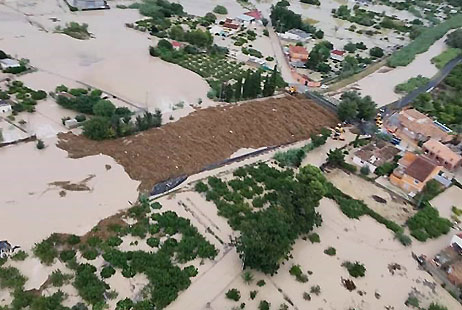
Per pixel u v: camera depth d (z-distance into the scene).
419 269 60.28
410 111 92.69
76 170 69.06
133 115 84.44
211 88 99.25
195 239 59.44
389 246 63.25
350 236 64.00
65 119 80.44
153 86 97.44
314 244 61.78
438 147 81.75
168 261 55.78
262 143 81.69
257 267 55.09
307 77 110.56
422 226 66.69
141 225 60.75
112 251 56.09
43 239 56.81
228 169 74.19
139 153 74.06
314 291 55.03
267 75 103.19
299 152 77.44
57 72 98.38
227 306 51.75
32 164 69.00
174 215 62.94
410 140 87.88
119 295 51.22
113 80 97.88
